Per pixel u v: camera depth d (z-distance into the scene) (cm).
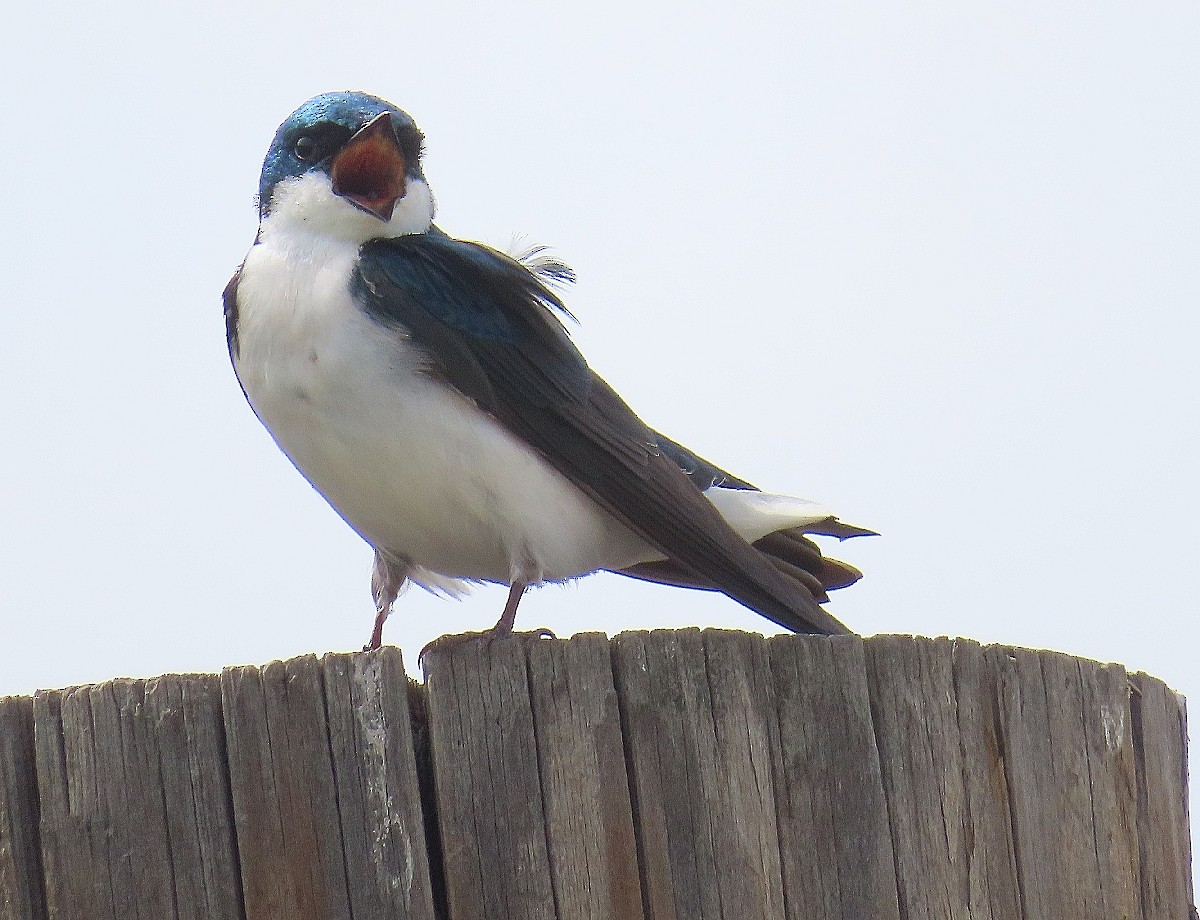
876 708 668
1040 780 691
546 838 627
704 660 652
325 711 624
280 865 613
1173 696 773
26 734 629
